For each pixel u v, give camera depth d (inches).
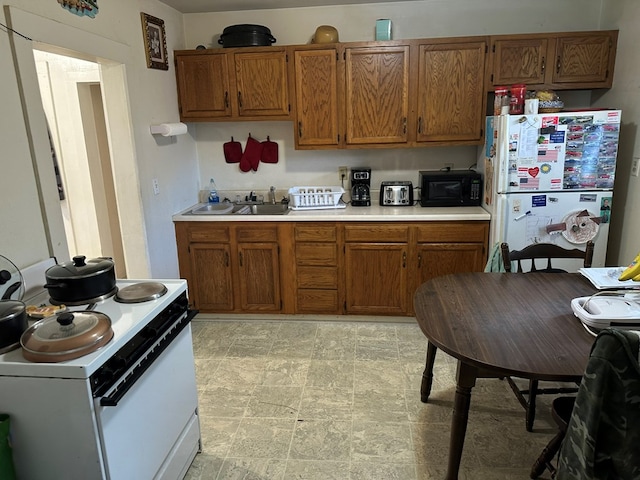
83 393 52.4
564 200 116.2
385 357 118.0
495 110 123.7
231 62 135.7
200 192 158.6
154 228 126.0
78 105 137.2
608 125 111.7
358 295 138.0
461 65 128.8
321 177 154.9
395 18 140.0
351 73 132.6
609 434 45.6
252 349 123.7
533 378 56.4
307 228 134.1
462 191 137.9
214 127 154.7
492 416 93.4
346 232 133.2
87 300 70.0
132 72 113.8
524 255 94.3
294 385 106.2
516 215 117.8
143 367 62.2
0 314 56.9
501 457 82.0
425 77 130.6
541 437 87.0
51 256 83.0
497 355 59.8
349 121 136.2
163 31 130.3
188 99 140.4
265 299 141.9
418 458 82.4
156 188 127.3
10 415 54.6
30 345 53.9
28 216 78.2
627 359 42.6
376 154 150.6
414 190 152.2
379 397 100.8
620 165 122.6
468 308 74.9
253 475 79.3
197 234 138.5
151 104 124.0
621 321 63.1
